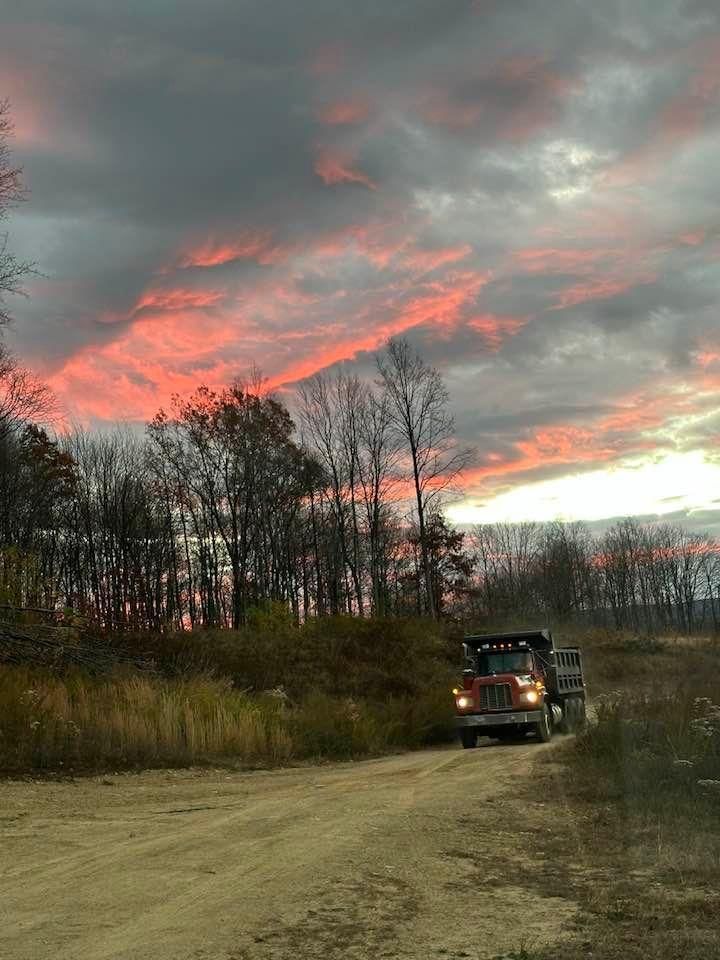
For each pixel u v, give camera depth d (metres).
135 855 8.53
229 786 14.34
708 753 11.84
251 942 5.93
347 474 58.25
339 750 20.56
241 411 59.34
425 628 41.00
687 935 5.96
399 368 53.38
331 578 67.00
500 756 18.66
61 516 62.78
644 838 9.04
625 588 108.62
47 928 6.16
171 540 64.06
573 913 6.64
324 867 8.06
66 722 17.14
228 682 23.72
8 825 10.18
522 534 102.00
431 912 6.73
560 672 25.16
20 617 23.42
